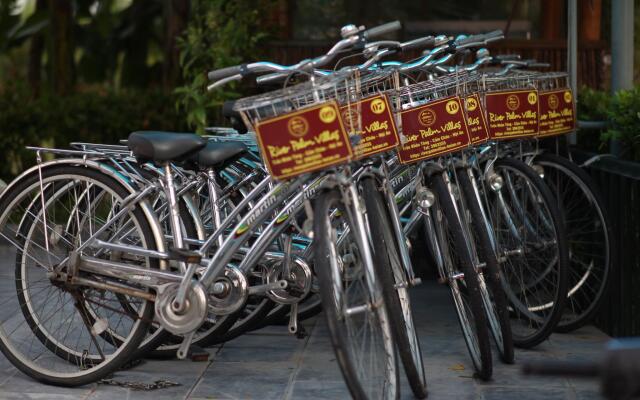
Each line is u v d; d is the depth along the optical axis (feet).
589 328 21.16
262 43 30.01
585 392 16.19
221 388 16.49
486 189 19.79
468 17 33.94
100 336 18.30
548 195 18.78
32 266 17.61
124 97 40.47
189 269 15.43
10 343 16.70
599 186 21.30
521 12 33.40
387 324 14.03
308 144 13.67
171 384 16.61
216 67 29.55
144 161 16.22
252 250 15.99
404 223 19.25
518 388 16.42
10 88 41.01
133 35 58.49
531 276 20.30
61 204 17.54
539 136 19.77
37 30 50.75
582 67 30.32
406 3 33.68
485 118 17.83
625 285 19.24
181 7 41.27
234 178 18.74
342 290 13.33
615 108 21.88
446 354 18.86
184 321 15.44
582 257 21.47
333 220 14.62
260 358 18.51
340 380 17.02
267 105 13.85
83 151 16.89
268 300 18.44
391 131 15.28
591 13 30.35
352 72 14.35
